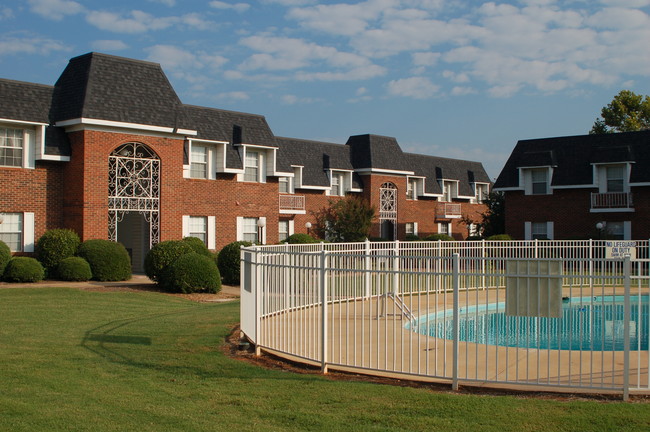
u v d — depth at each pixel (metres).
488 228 45.22
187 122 29.23
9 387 8.40
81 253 24.78
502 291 21.03
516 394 7.96
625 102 55.66
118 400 7.82
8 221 25.28
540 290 7.90
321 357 9.34
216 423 6.91
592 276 7.70
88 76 26.69
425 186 51.16
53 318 15.02
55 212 26.58
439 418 6.93
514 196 41.38
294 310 10.65
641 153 37.12
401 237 46.81
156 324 13.95
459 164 57.06
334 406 7.47
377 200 44.97
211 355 10.57
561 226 39.47
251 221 34.91
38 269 23.33
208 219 32.47
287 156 40.03
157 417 7.12
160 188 28.56
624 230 37.12
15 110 25.12
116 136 26.88
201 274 22.19
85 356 10.53
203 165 32.56
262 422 6.93
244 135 34.22
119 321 14.78
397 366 9.51
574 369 9.33
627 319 7.54
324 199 42.41
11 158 25.47
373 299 17.39
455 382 8.20
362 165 44.47
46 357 10.43
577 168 39.06
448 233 54.06
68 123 25.86
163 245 23.34
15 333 12.79
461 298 19.03
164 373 9.32
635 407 7.18
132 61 28.59
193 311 16.56
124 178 27.39
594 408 7.15
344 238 41.03
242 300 12.12
